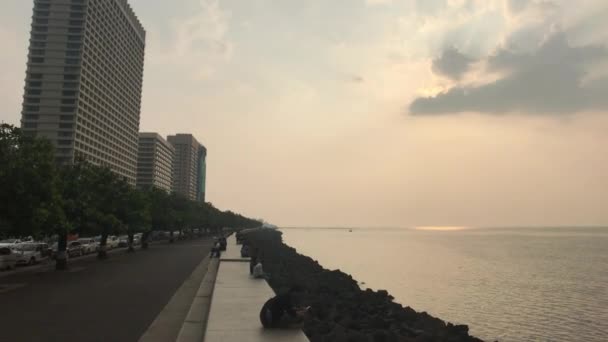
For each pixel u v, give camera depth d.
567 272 62.44
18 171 25.44
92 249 55.03
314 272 44.88
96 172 43.72
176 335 13.35
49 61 133.00
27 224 26.39
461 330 23.36
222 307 15.68
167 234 118.56
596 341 26.45
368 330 19.12
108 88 153.62
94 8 141.25
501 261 79.88
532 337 27.12
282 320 12.55
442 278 53.53
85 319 15.68
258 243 76.75
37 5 136.00
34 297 20.64
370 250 109.25
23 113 131.62
